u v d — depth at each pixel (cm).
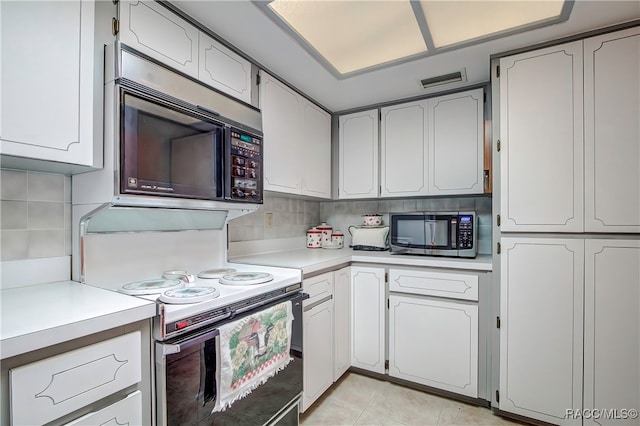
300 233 279
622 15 143
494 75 176
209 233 177
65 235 126
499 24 154
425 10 144
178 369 103
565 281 162
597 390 156
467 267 190
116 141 106
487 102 211
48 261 121
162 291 121
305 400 172
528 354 170
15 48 89
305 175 226
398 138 241
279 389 146
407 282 209
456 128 221
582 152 158
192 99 131
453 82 210
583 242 159
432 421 177
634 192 149
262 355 134
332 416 181
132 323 95
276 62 181
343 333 218
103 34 109
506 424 174
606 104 154
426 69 192
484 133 212
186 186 127
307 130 229
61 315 85
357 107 256
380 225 267
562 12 140
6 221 111
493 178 178
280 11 142
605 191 154
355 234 261
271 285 142
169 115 121
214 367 114
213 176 140
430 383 201
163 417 99
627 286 151
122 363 92
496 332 179
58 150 98
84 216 121
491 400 183
